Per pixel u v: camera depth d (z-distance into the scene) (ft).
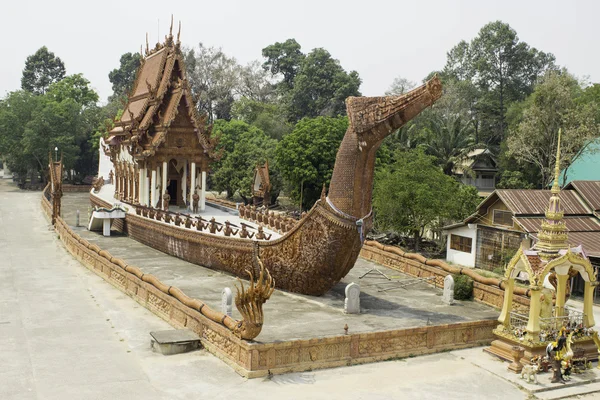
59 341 66.54
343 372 60.39
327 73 327.88
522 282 105.19
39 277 103.30
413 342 67.21
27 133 281.74
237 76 353.72
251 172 217.36
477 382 58.95
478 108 277.23
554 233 66.13
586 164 156.15
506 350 65.51
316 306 80.53
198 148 148.05
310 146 181.57
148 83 149.28
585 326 67.00
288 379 57.31
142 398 51.19
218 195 267.59
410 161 144.97
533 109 160.97
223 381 55.83
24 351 62.75
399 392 55.36
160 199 154.10
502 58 280.92
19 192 286.87
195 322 67.97
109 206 155.22
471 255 127.03
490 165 219.82
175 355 63.10
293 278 85.97
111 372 57.16
